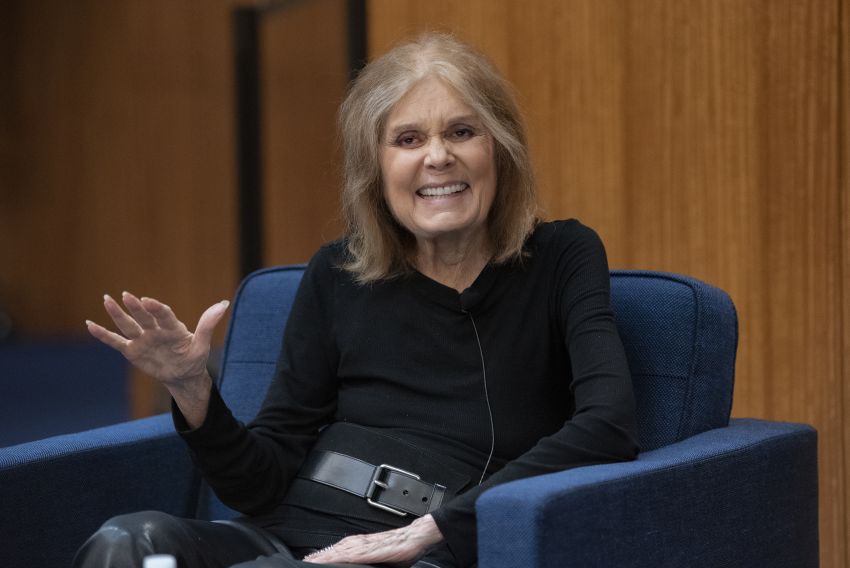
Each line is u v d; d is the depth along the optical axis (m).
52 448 6.24
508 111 6.00
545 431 5.83
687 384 5.97
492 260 6.00
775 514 5.66
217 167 27.97
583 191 9.23
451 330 5.95
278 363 6.35
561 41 9.33
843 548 7.78
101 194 30.83
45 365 27.39
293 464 6.05
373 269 6.11
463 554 5.16
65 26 31.17
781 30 7.96
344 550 5.28
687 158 8.53
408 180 5.89
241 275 20.36
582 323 5.66
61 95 31.58
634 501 4.87
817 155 7.82
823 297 7.82
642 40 8.77
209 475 5.84
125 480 6.57
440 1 10.30
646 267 8.81
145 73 29.44
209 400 5.74
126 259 30.27
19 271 33.03
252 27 20.89
